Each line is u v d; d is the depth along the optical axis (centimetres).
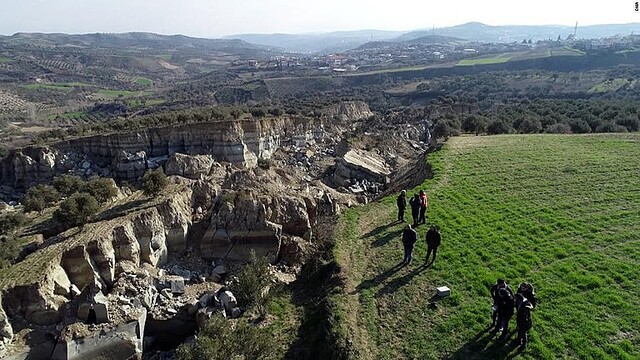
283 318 2714
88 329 2762
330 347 2225
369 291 2609
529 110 9681
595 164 4522
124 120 9169
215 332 2350
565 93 15212
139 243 3588
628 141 5538
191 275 3622
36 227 4025
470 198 3844
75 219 3644
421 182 4706
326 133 10625
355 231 3459
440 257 2873
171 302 3209
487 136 6675
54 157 7325
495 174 4444
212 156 7912
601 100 11762
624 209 3353
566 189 3881
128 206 3966
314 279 3014
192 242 3978
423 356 2069
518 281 2533
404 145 9656
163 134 7900
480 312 2305
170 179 4691
